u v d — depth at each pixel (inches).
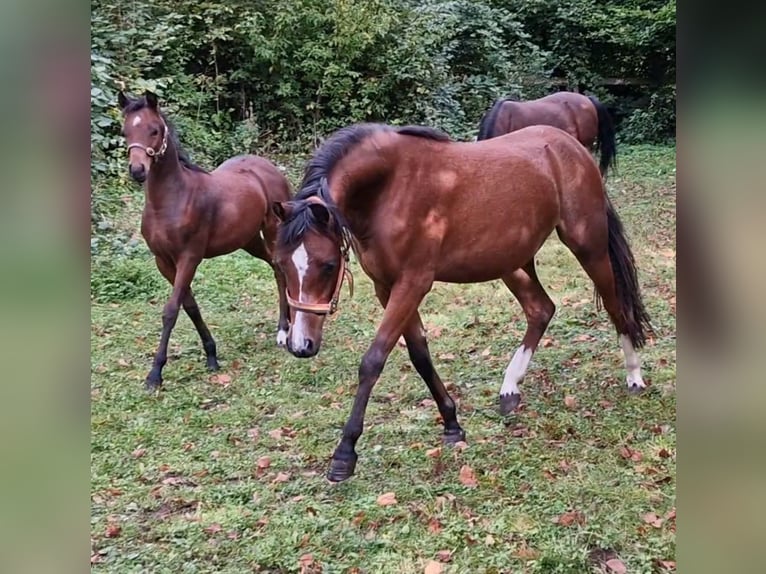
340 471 117.3
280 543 101.7
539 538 100.3
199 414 153.0
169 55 402.0
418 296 118.2
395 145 116.0
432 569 94.0
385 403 157.5
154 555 99.8
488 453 128.1
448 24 498.0
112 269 251.1
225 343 202.7
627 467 121.0
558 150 138.9
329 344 199.3
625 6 622.2
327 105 455.2
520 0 620.1
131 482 122.6
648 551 95.7
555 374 166.7
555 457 125.3
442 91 485.7
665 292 225.3
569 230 140.9
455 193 119.7
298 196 107.3
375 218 114.5
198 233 179.3
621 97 631.8
